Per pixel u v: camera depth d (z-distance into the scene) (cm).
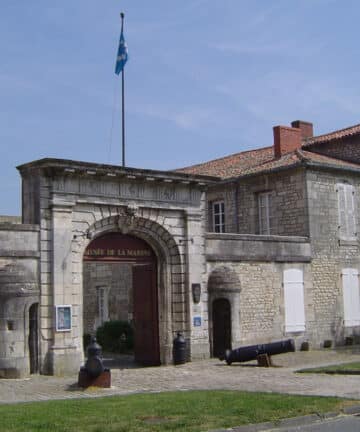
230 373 1570
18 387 1370
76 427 870
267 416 962
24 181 1667
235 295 1917
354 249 2316
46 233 1619
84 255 1719
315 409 1014
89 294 2647
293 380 1409
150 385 1391
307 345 2109
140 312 1917
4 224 1554
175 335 1844
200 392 1205
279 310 2067
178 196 1867
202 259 1900
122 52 2016
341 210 2291
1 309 1498
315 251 2192
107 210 1728
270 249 2072
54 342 1590
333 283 2230
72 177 1661
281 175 2284
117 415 953
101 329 2397
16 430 847
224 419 937
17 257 1569
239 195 2428
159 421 918
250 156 2789
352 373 1493
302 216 2206
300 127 2792
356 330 2283
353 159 2455
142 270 1914
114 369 1744
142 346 1905
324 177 2255
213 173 2664
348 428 909
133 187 1777
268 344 1748
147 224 1812
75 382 1432
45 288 1603
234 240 1986
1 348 1492
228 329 1916
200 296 1877
